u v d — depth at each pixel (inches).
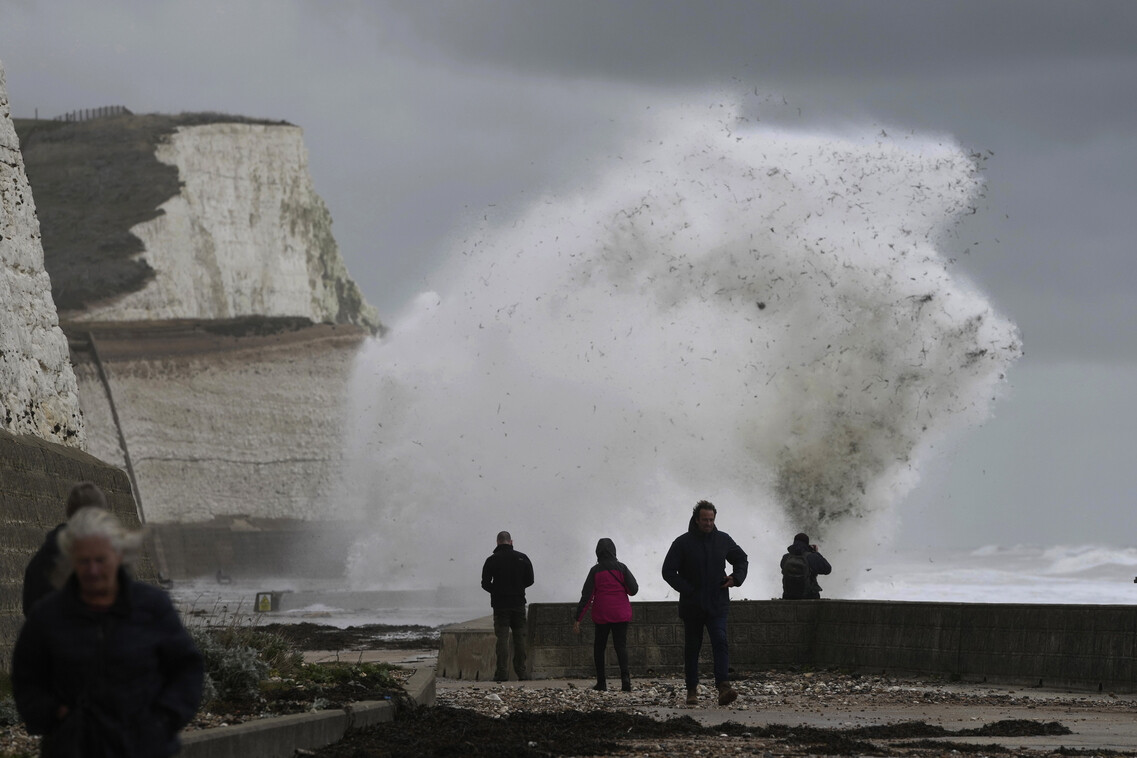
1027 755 976.3
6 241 1891.0
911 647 1808.6
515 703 1454.2
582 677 1931.6
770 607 1951.3
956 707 1439.5
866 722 1261.1
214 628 1296.8
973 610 1745.8
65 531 457.4
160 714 469.4
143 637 467.5
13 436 1499.8
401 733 1015.6
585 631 1947.6
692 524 1449.3
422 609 4399.6
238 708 976.3
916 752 996.6
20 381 1820.9
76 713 456.1
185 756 705.6
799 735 1112.8
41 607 464.4
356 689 1149.7
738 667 1939.0
